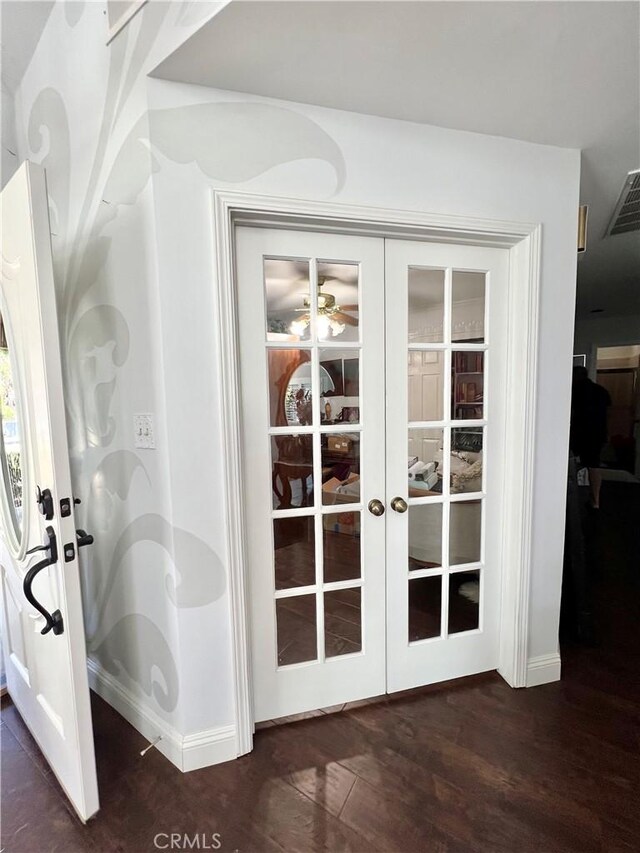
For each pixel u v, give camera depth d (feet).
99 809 4.49
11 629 5.75
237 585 4.97
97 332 5.43
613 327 19.26
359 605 6.00
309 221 4.98
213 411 4.75
